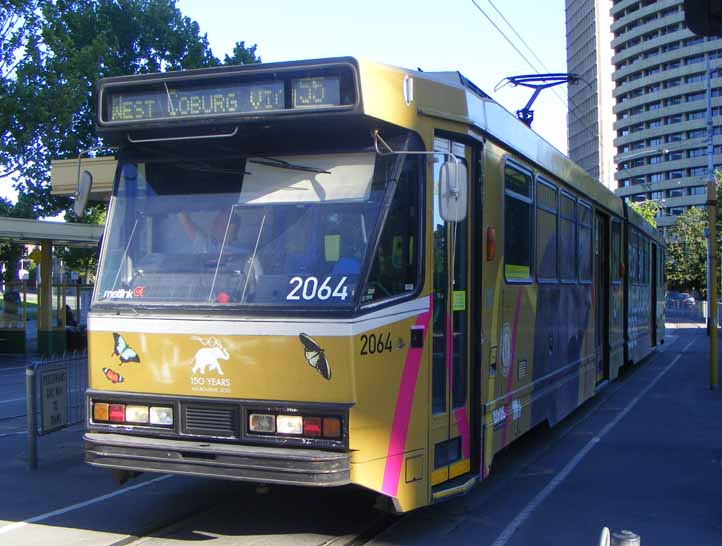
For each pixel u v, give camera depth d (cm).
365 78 532
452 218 554
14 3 2356
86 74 2781
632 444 1013
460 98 639
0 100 2341
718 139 12775
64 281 2777
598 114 15975
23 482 809
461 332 646
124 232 600
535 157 850
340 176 559
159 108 580
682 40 13350
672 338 3172
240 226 571
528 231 829
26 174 2462
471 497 755
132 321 569
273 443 528
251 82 556
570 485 805
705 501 744
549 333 917
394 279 559
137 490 773
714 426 1143
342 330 521
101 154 2700
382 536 627
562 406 981
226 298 554
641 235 1855
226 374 544
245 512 690
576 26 17575
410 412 568
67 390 967
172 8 3375
